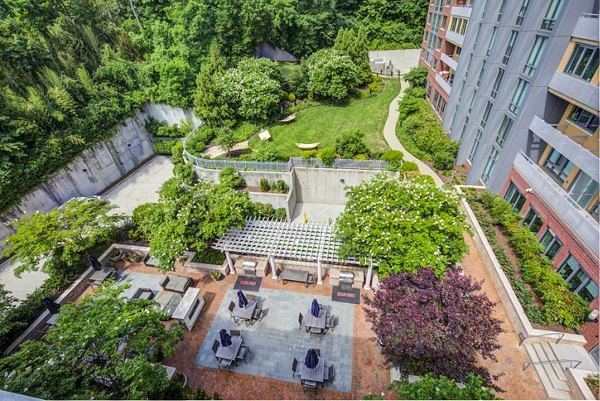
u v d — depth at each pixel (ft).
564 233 46.19
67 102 89.40
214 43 110.83
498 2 61.31
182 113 114.01
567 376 38.06
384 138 89.86
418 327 34.83
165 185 64.69
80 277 60.03
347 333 48.01
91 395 29.35
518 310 44.57
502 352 42.75
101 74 103.81
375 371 42.88
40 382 30.96
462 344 33.68
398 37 159.12
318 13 155.22
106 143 98.63
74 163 89.30
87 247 59.31
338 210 80.84
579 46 44.55
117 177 103.45
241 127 100.68
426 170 76.69
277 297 54.65
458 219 48.65
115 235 68.23
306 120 102.73
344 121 100.27
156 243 53.88
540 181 51.24
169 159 114.32
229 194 59.41
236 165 81.20
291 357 45.42
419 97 107.24
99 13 119.85
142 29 124.77
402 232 46.91
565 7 43.32
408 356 34.83
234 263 61.52
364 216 49.70
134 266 63.62
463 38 77.00
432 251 43.47
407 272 43.60
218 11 112.98
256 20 120.26
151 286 59.06
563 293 42.75
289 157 81.15
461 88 79.77
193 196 59.00
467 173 74.49
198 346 47.88
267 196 75.92
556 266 48.03
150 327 38.37
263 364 44.86
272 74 106.63
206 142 97.09
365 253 47.80
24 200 78.13
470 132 71.51
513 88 56.65
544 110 52.65
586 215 42.37
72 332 35.55
